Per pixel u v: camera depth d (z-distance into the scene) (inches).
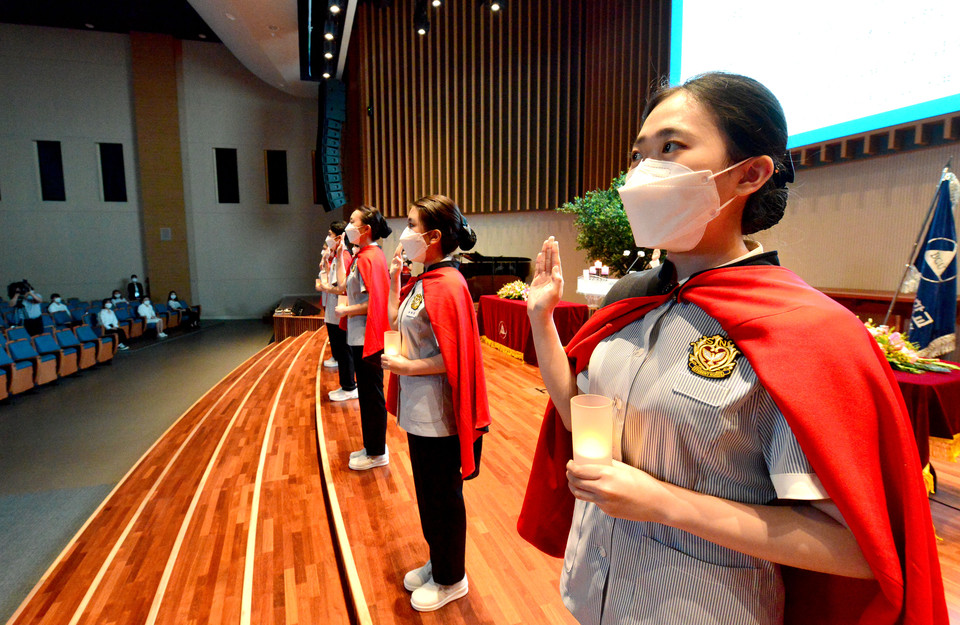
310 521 107.1
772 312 24.6
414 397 75.1
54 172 520.1
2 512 156.3
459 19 361.4
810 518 23.1
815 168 182.9
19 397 281.6
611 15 300.8
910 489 22.6
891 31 147.3
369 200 400.2
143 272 546.6
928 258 118.9
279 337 420.5
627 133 292.8
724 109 27.4
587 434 26.1
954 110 134.0
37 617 101.2
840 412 22.0
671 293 29.5
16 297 426.0
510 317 245.3
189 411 231.0
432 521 74.9
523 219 354.6
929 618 21.8
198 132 542.0
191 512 117.0
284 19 370.9
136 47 512.7
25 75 504.1
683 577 27.7
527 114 339.6
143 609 94.0
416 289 78.6
